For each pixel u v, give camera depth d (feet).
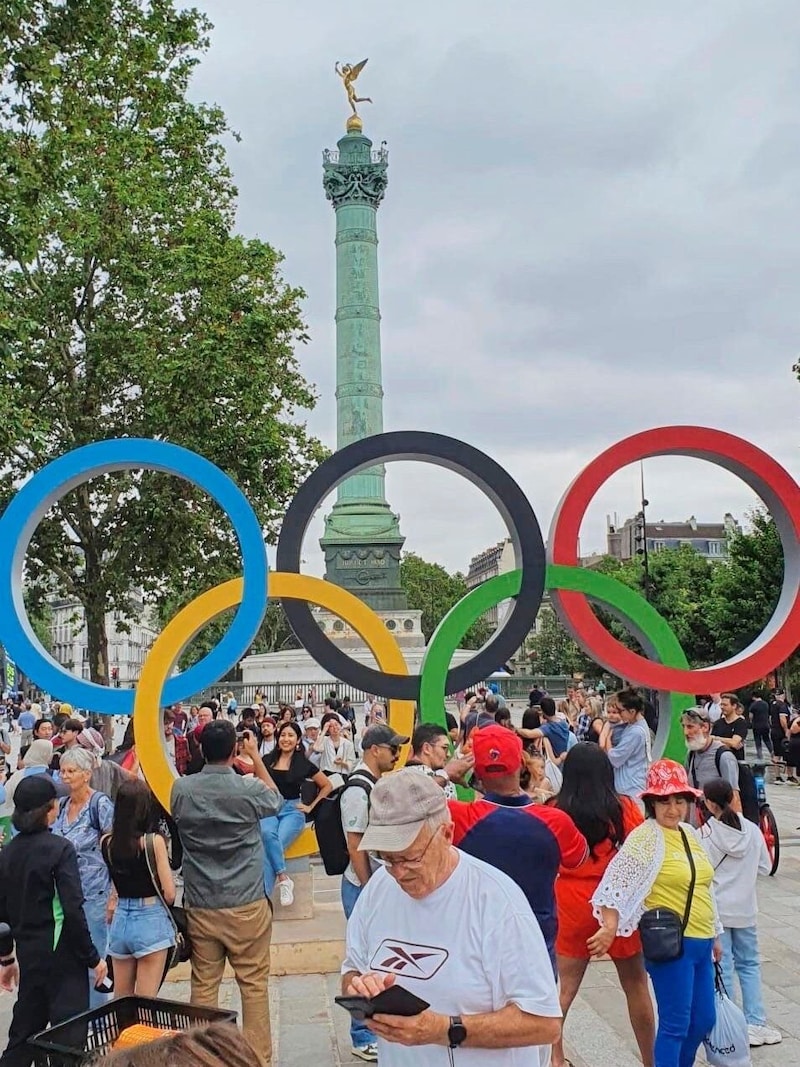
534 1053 12.43
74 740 39.09
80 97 70.85
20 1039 20.16
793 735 73.97
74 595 100.63
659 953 18.78
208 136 96.84
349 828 23.36
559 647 262.06
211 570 96.94
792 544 39.24
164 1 64.85
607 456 38.63
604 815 20.86
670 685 38.01
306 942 31.42
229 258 90.68
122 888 21.48
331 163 156.97
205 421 88.48
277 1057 24.58
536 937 12.17
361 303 152.97
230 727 22.56
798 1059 23.22
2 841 37.06
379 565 159.02
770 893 39.09
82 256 87.45
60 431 93.91
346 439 150.92
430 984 11.99
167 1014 14.75
